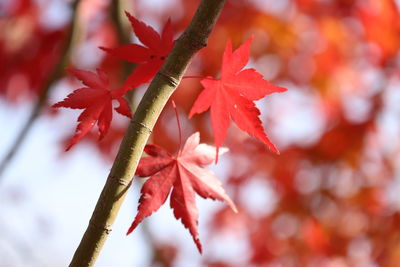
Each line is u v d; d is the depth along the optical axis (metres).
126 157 1.67
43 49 5.70
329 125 6.41
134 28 1.92
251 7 5.84
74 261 1.65
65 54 4.33
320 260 6.57
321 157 6.41
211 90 1.88
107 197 1.66
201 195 1.87
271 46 5.93
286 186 6.55
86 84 1.84
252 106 1.83
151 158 1.87
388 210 6.38
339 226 6.49
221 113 1.88
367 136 6.29
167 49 1.92
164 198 1.82
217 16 1.74
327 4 5.90
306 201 6.53
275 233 6.68
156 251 5.30
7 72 5.75
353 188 6.42
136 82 1.89
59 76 4.33
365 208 6.41
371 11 5.80
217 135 1.88
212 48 5.83
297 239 6.60
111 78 5.62
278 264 6.70
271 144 1.82
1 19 5.70
